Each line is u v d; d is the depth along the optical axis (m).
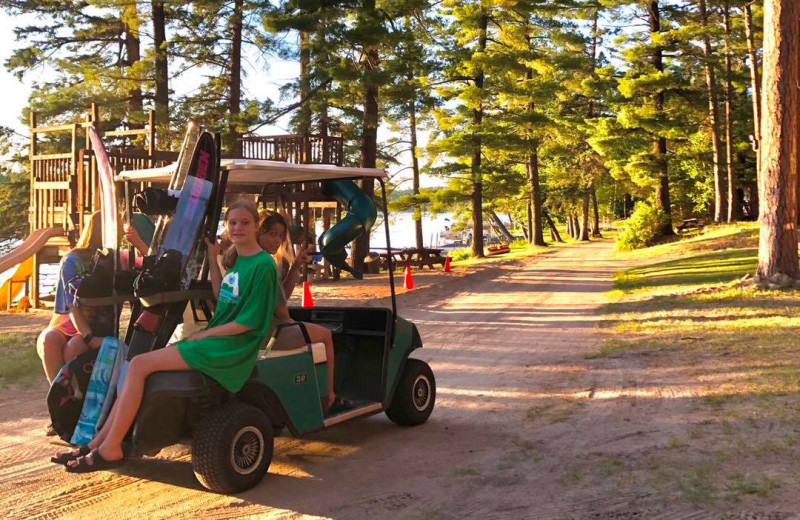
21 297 18.16
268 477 4.93
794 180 14.53
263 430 4.69
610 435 5.70
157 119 26.52
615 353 9.35
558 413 6.54
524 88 34.25
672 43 35.69
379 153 41.09
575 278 22.56
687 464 4.82
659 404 6.56
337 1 22.92
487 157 35.97
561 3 34.66
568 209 63.84
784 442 5.07
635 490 4.42
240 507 4.39
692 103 36.38
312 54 24.98
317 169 5.36
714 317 11.55
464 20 33.16
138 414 4.29
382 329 5.97
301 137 20.38
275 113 25.86
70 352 4.95
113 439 4.22
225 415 4.49
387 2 28.09
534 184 46.81
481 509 4.29
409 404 6.12
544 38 36.88
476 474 4.93
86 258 5.14
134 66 27.27
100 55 31.03
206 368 4.30
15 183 35.25
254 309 4.45
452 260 39.16
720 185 37.66
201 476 4.50
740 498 4.16
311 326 5.34
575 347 10.23
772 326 10.10
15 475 5.05
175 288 4.59
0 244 36.28
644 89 35.16
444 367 9.10
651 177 36.53
